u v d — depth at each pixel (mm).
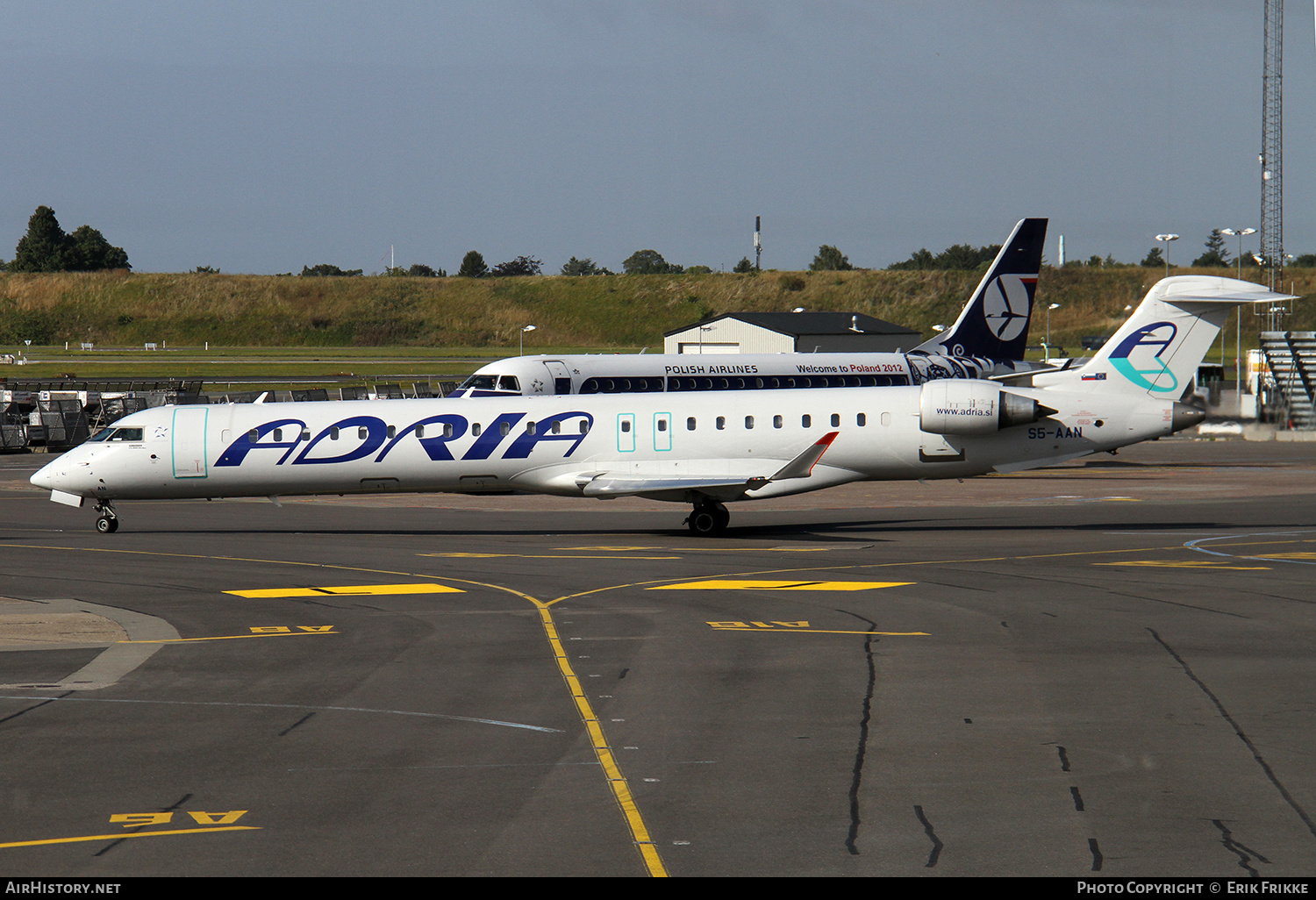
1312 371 187125
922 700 37750
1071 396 87250
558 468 85562
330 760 31625
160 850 25141
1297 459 149000
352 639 48406
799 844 25422
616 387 125812
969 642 46844
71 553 76688
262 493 87000
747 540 81438
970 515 96688
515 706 37312
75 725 35250
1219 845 25312
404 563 71062
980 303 139250
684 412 85625
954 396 84750
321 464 85375
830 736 33719
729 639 47594
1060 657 44000
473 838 25797
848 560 71250
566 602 56969
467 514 101812
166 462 85312
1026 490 117062
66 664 44094
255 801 28250
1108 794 28516
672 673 41750
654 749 32469
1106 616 52438
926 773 30203
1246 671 41625
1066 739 33219
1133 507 101000
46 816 27266
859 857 24703
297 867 24203
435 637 48688
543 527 91375
